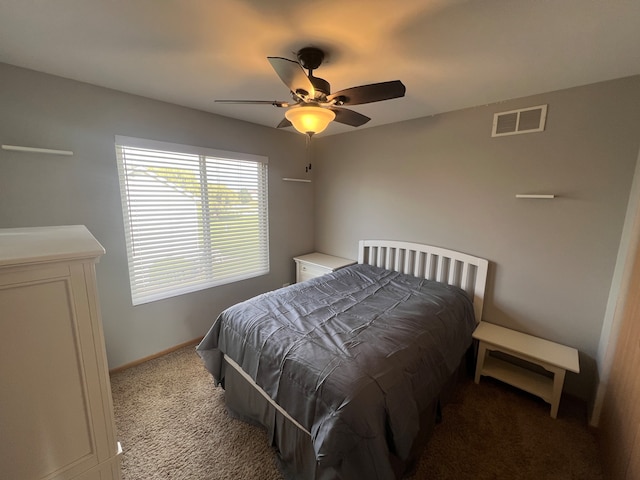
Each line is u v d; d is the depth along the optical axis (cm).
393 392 129
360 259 336
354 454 115
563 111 197
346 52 152
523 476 150
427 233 281
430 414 166
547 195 203
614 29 127
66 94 193
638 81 171
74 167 200
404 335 165
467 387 223
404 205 296
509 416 192
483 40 139
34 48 152
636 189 168
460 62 162
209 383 224
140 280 244
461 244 258
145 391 214
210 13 120
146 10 118
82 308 81
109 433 91
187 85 203
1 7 116
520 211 222
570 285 205
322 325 176
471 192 247
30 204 187
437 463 157
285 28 131
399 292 237
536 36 134
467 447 167
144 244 242
